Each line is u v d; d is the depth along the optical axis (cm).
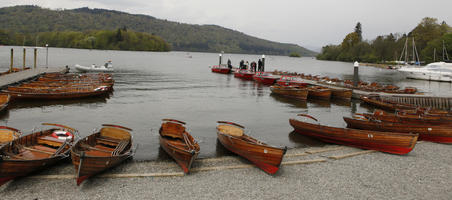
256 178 1450
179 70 7981
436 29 13188
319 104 3681
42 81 3944
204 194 1280
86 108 2911
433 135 2098
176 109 3008
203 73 7269
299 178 1462
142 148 1838
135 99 3459
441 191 1375
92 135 1656
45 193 1237
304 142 2109
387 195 1327
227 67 7894
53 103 3084
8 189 1254
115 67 8050
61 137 1656
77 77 4512
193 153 1421
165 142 1623
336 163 1666
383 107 3438
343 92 3981
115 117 2595
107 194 1249
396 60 14412
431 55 11325
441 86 5994
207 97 3800
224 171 1516
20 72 4703
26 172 1327
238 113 2962
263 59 6569
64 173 1427
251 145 1563
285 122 2678
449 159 1772
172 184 1356
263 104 3506
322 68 12538
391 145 1831
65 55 12838
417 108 3030
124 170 1486
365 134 1897
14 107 2847
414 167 1638
